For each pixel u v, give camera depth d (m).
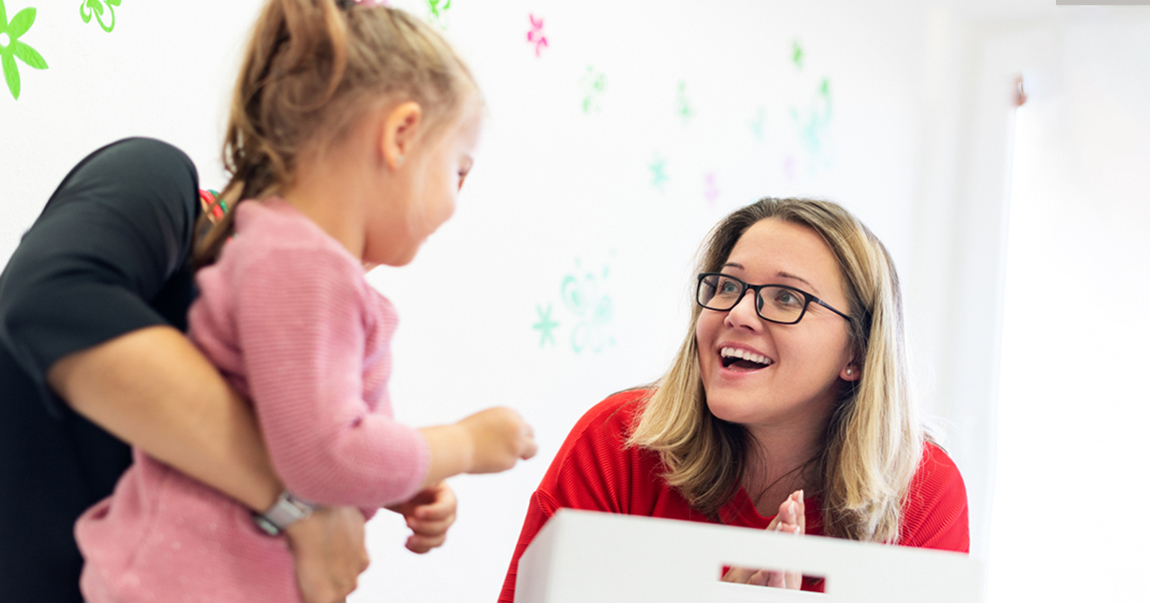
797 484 1.17
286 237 0.64
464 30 1.76
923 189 2.75
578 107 1.97
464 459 0.70
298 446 0.59
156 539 0.61
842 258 1.11
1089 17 2.64
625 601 0.68
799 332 1.07
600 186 2.02
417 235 0.75
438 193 0.75
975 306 2.78
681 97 2.17
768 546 0.70
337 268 0.64
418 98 0.73
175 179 0.72
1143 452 2.44
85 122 1.29
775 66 2.38
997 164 2.82
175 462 0.60
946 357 2.75
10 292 0.58
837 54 2.53
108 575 0.60
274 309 0.61
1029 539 2.59
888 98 2.66
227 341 0.63
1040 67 2.76
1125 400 2.48
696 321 1.18
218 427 0.59
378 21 0.75
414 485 0.65
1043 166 2.73
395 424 0.66
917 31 2.74
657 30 2.12
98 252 0.61
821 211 1.15
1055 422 2.60
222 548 0.62
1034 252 2.72
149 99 1.36
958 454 2.69
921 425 1.27
